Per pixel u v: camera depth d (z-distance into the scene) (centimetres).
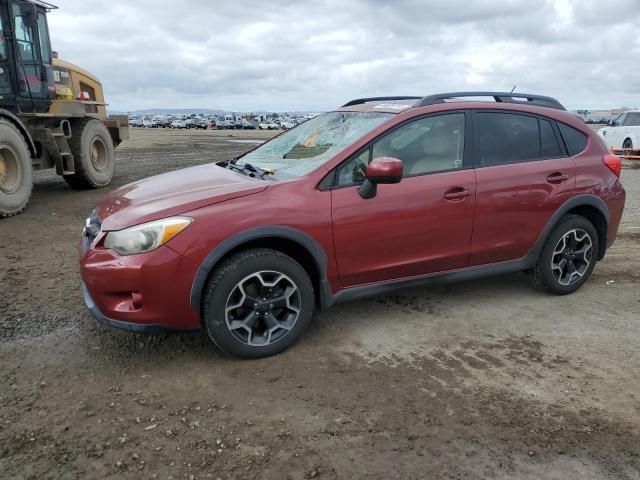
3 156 793
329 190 371
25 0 906
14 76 902
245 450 268
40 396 314
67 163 1006
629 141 1697
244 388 325
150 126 8800
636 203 931
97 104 1186
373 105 460
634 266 568
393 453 267
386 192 383
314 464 259
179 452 266
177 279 330
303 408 304
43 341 382
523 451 269
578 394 322
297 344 382
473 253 424
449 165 414
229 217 340
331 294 381
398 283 404
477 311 444
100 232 345
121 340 385
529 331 408
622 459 265
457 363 358
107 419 292
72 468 254
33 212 839
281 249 373
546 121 461
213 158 1783
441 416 297
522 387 329
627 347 384
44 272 536
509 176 428
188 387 325
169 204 345
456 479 250
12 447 269
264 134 4862
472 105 431
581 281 483
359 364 355
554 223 453
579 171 460
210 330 344
